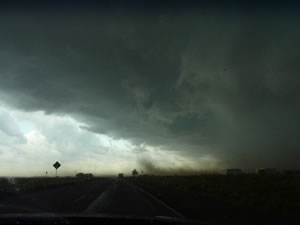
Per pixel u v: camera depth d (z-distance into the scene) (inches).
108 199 904.9
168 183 2272.4
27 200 851.4
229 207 699.4
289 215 573.6
